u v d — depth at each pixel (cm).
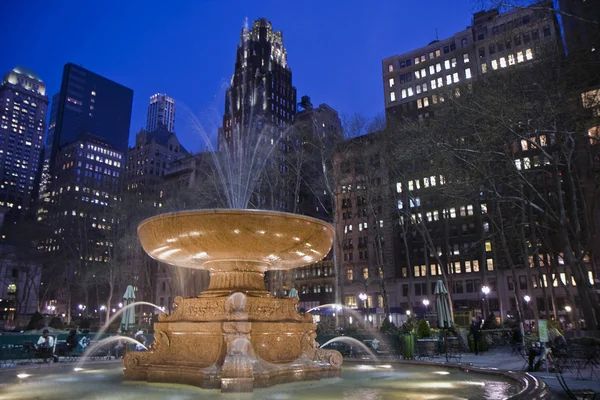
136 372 903
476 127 2522
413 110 7369
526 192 3503
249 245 872
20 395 729
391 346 1981
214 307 897
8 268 7275
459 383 880
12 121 19175
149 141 12319
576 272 2275
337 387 819
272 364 853
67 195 8262
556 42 2419
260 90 11525
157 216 862
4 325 5891
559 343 1515
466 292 6322
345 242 7481
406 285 6812
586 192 3123
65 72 19612
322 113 7119
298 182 4325
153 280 8325
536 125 2188
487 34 6762
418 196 4209
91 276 5847
